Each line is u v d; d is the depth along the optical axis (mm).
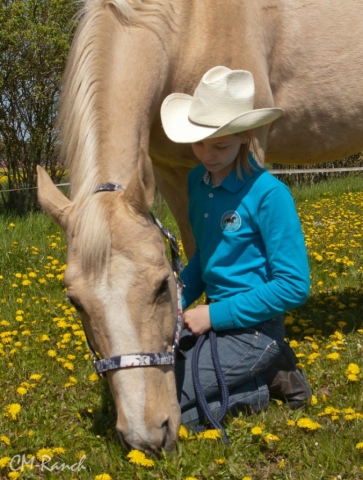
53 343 4078
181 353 2969
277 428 2797
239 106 2818
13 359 3807
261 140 4051
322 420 2930
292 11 4242
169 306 2473
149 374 2357
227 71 2969
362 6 4492
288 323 4227
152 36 3395
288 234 2814
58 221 2516
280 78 4262
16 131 11289
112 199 2467
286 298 2805
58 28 10609
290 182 16609
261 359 2936
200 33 3766
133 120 3066
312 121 4449
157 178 4316
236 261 2926
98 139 2807
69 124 2959
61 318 4434
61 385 3445
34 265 6348
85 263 2320
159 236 2486
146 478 2406
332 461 2500
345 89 4430
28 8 10867
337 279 5473
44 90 11031
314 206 11305
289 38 4219
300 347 3812
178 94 3092
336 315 4527
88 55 3090
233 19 3898
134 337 2316
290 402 3102
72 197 2768
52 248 6988
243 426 2775
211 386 2902
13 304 5000
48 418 3031
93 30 3174
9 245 7125
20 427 2941
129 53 3234
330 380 3363
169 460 2441
